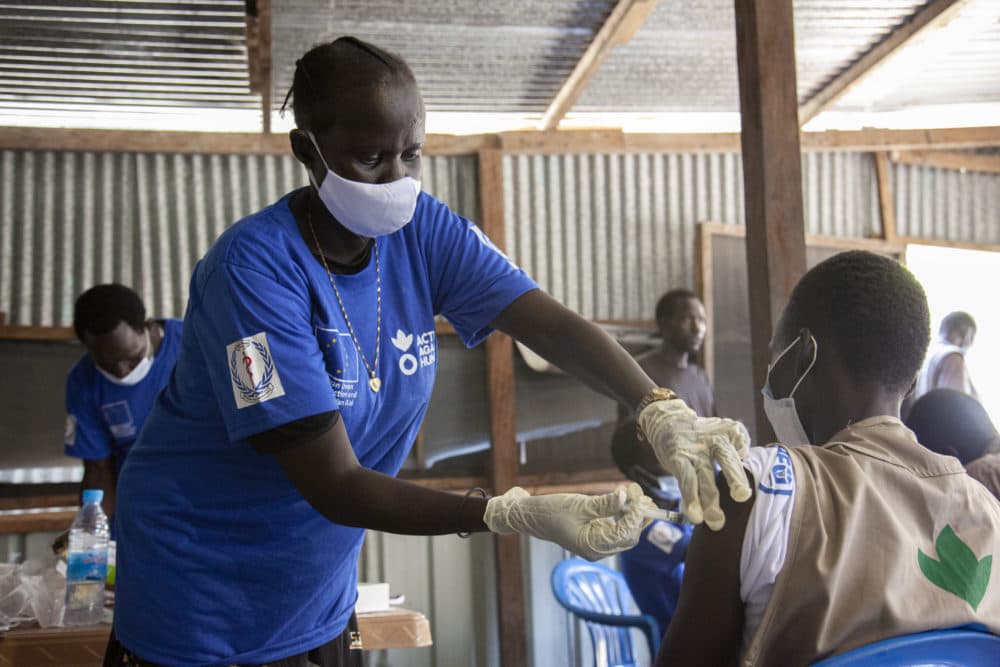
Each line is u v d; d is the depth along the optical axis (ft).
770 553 3.86
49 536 16.87
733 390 19.36
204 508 4.78
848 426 4.31
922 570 3.88
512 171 19.60
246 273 4.35
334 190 4.37
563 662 17.99
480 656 17.99
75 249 18.02
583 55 17.06
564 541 3.72
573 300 19.66
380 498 4.08
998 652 3.70
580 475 18.51
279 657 4.97
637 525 3.65
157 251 18.28
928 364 18.97
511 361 18.48
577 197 19.80
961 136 20.77
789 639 3.84
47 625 7.39
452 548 18.11
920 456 4.11
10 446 16.98
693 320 17.89
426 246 5.15
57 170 18.06
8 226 17.81
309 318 4.55
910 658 3.60
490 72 17.72
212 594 4.78
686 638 3.96
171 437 4.87
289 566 4.89
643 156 20.02
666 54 17.52
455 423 18.44
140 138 17.99
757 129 9.53
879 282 4.23
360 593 7.99
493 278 5.18
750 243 9.62
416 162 4.56
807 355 4.35
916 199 21.54
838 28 17.01
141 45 15.69
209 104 17.89
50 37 15.39
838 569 3.79
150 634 4.80
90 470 11.41
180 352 4.88
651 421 4.09
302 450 4.21
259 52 15.72
